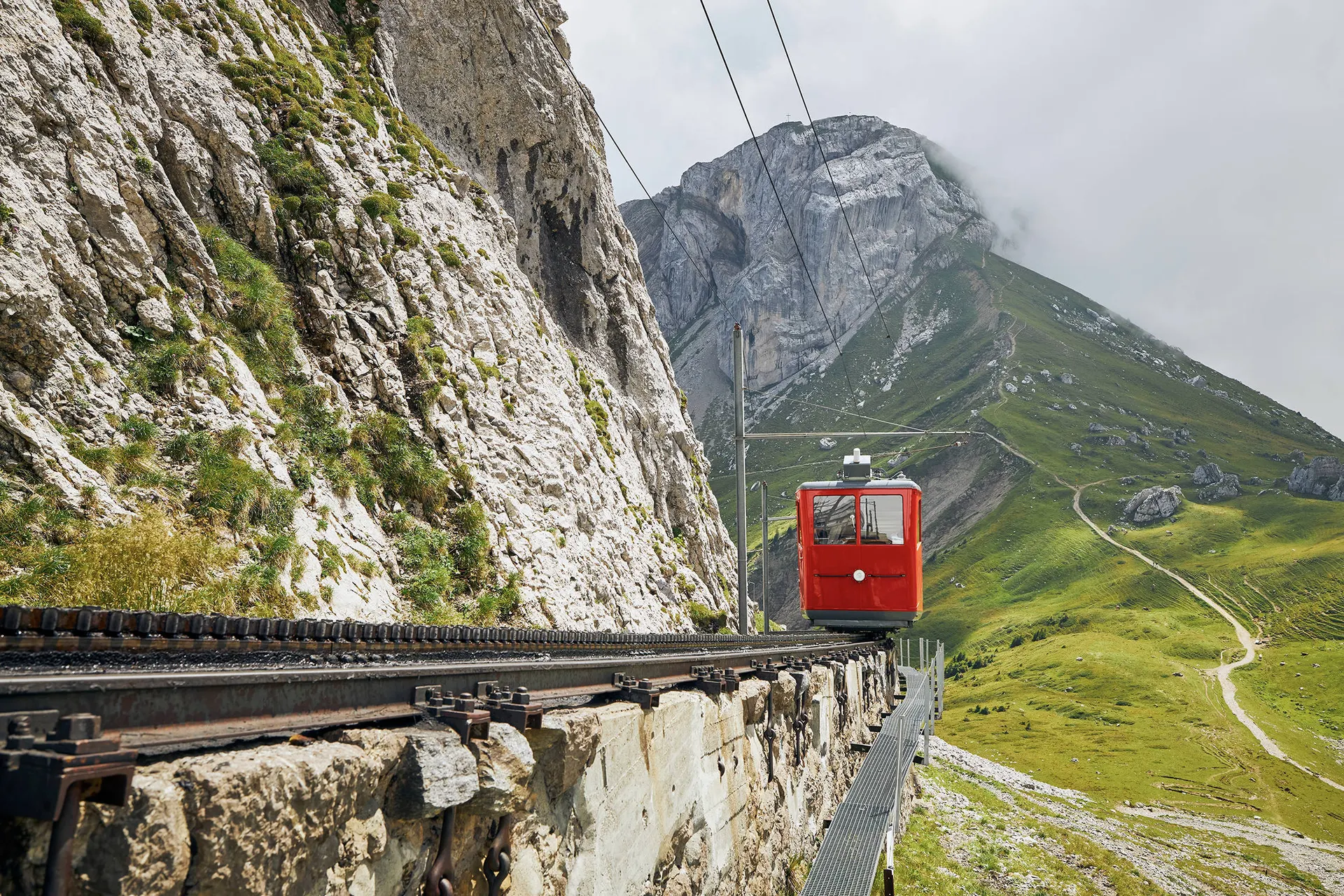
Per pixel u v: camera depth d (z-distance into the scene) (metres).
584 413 29.34
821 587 28.17
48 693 2.76
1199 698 154.00
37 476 10.63
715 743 8.50
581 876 5.38
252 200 18.22
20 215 12.13
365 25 27.92
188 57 18.38
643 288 46.22
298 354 17.42
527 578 19.34
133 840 2.52
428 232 23.17
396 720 4.43
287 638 5.46
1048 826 43.72
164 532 11.25
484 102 33.47
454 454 19.52
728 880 8.68
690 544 39.81
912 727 26.09
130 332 13.50
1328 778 116.81
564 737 5.03
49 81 13.46
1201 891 41.31
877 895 19.20
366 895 3.58
